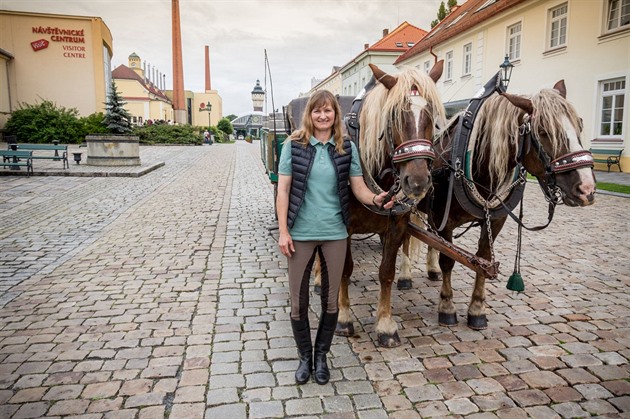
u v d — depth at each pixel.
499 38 20.16
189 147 34.94
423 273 5.43
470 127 3.42
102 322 3.99
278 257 6.01
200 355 3.43
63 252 6.11
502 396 2.91
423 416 2.72
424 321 4.05
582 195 2.71
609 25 14.77
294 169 2.92
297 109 5.93
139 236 7.03
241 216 8.67
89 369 3.22
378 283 5.05
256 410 2.77
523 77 18.73
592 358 3.38
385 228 3.55
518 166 3.44
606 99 15.16
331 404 2.83
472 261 3.23
